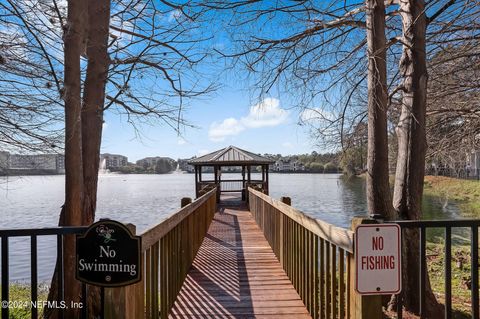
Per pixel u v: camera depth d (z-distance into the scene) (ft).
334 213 74.38
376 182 16.11
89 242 7.48
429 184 45.57
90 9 16.35
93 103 16.31
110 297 7.38
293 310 12.71
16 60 18.07
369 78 16.65
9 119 19.16
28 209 94.32
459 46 22.98
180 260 14.89
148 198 131.03
